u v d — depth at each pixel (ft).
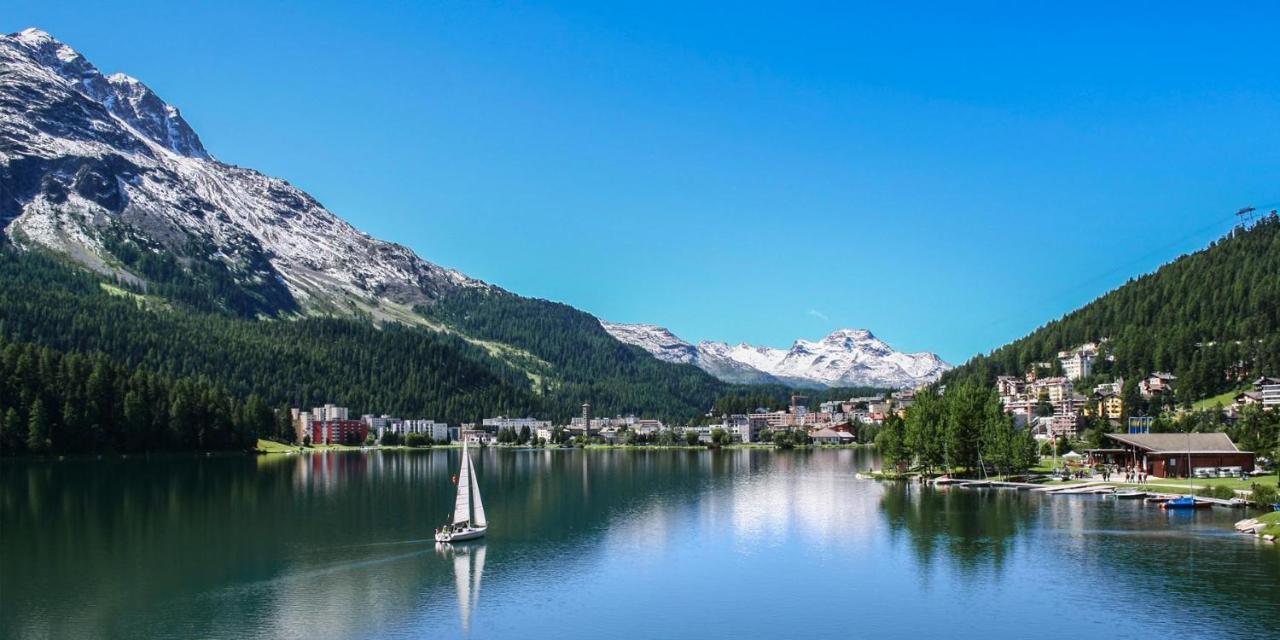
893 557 384.88
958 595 320.29
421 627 289.33
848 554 393.70
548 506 573.33
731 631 284.61
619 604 315.17
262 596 326.24
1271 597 304.71
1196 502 503.20
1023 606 304.09
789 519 499.92
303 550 408.26
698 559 387.34
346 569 368.89
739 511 540.52
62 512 525.75
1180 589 316.40
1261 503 490.08
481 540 435.94
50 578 352.49
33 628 288.51
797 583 342.44
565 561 384.27
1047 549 389.80
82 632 284.00
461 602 318.04
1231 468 629.92
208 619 297.74
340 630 286.66
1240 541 395.75
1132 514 483.10
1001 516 489.67
